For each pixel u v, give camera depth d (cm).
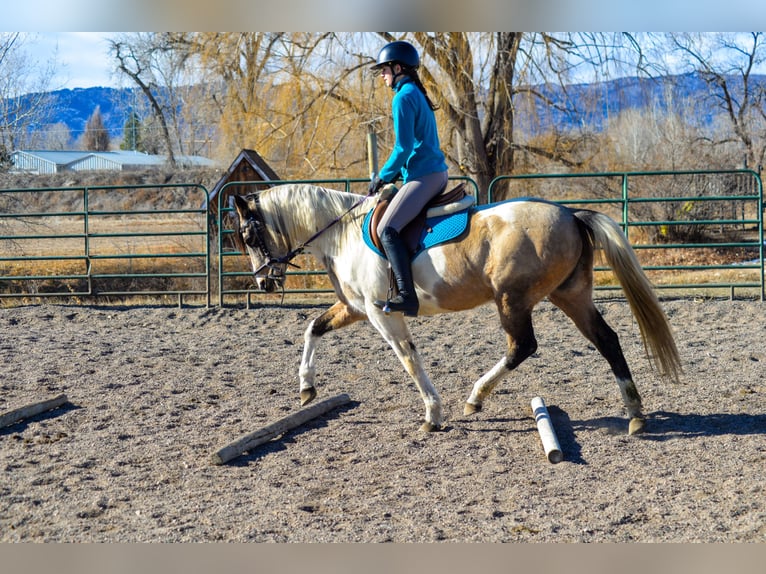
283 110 1823
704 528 383
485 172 1798
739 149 2688
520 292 506
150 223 2727
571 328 947
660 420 568
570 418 582
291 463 496
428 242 519
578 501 423
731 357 767
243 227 579
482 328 962
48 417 596
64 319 1077
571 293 525
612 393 647
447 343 881
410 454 508
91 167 5138
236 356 829
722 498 420
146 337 952
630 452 501
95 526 399
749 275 1406
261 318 1062
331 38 1748
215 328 1016
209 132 1967
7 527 398
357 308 564
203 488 452
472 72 1727
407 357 549
